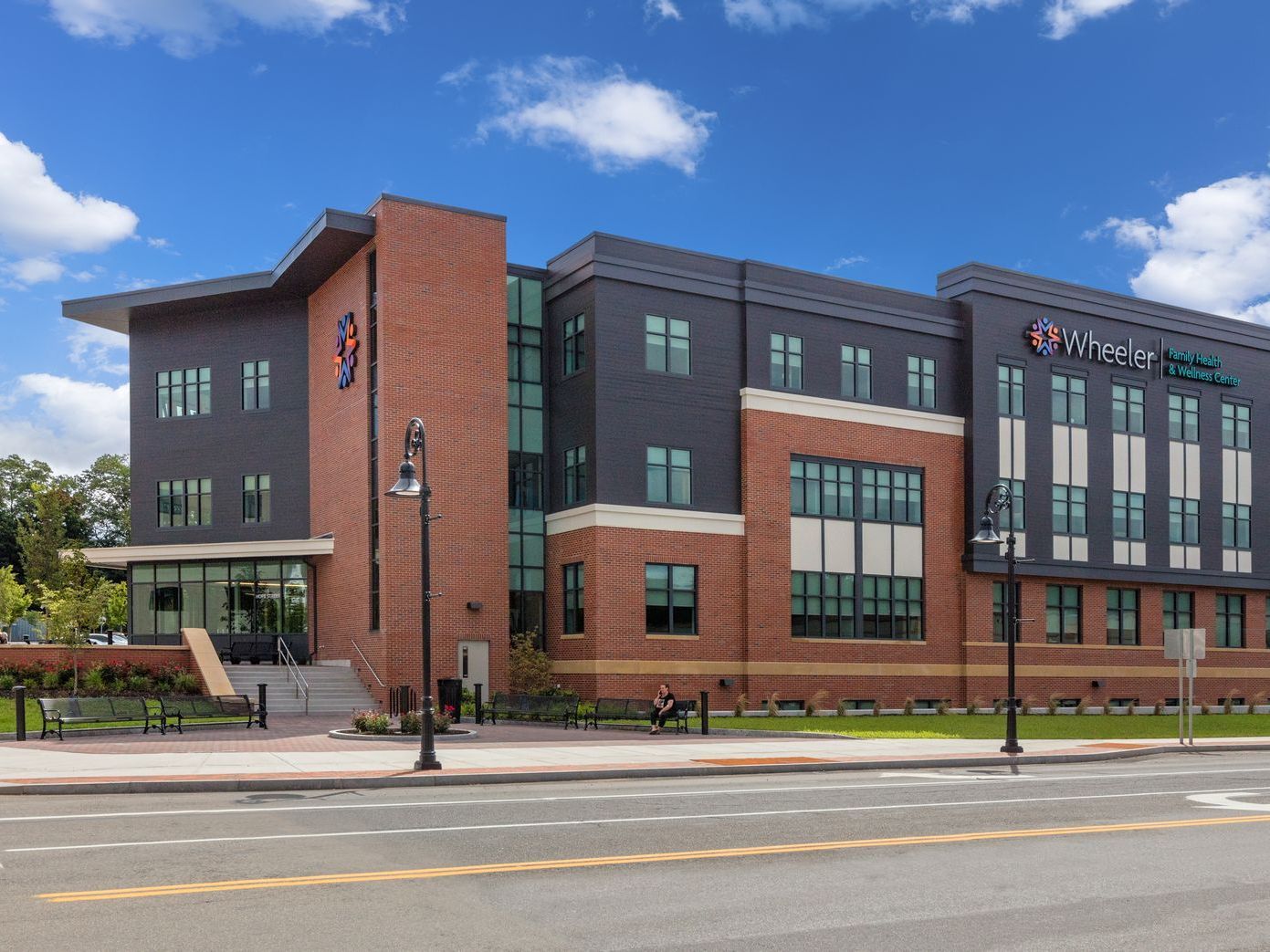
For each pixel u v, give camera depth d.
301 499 42.94
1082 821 14.81
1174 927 9.06
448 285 37.56
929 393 44.66
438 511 36.59
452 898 9.79
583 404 38.91
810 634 40.94
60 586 54.62
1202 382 51.28
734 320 41.03
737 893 10.13
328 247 38.44
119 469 88.69
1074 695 46.34
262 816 14.59
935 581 43.81
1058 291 47.31
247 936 8.48
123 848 12.08
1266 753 29.33
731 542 40.00
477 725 32.03
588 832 13.42
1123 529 48.19
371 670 36.50
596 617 37.28
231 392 44.44
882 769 22.78
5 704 31.05
